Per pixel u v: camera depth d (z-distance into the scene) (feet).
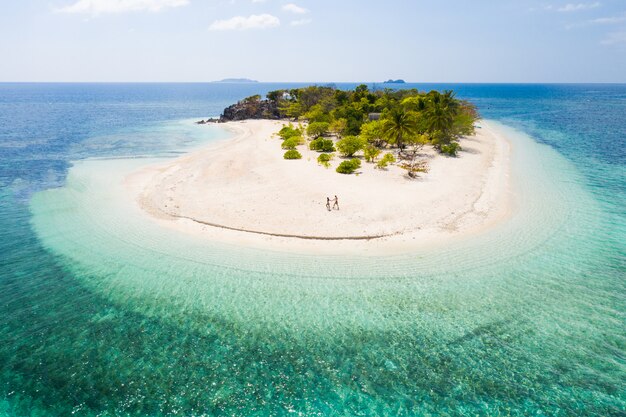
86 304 71.41
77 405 50.55
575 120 373.61
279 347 60.23
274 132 280.92
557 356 58.39
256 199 121.39
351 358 58.03
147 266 84.38
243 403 50.85
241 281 77.97
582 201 124.67
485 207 117.19
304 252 89.35
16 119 397.19
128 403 50.83
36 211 118.42
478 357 58.18
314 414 49.39
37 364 57.06
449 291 74.33
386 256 87.45
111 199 128.57
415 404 50.70
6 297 73.36
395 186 132.67
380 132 196.03
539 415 49.19
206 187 136.05
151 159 193.67
